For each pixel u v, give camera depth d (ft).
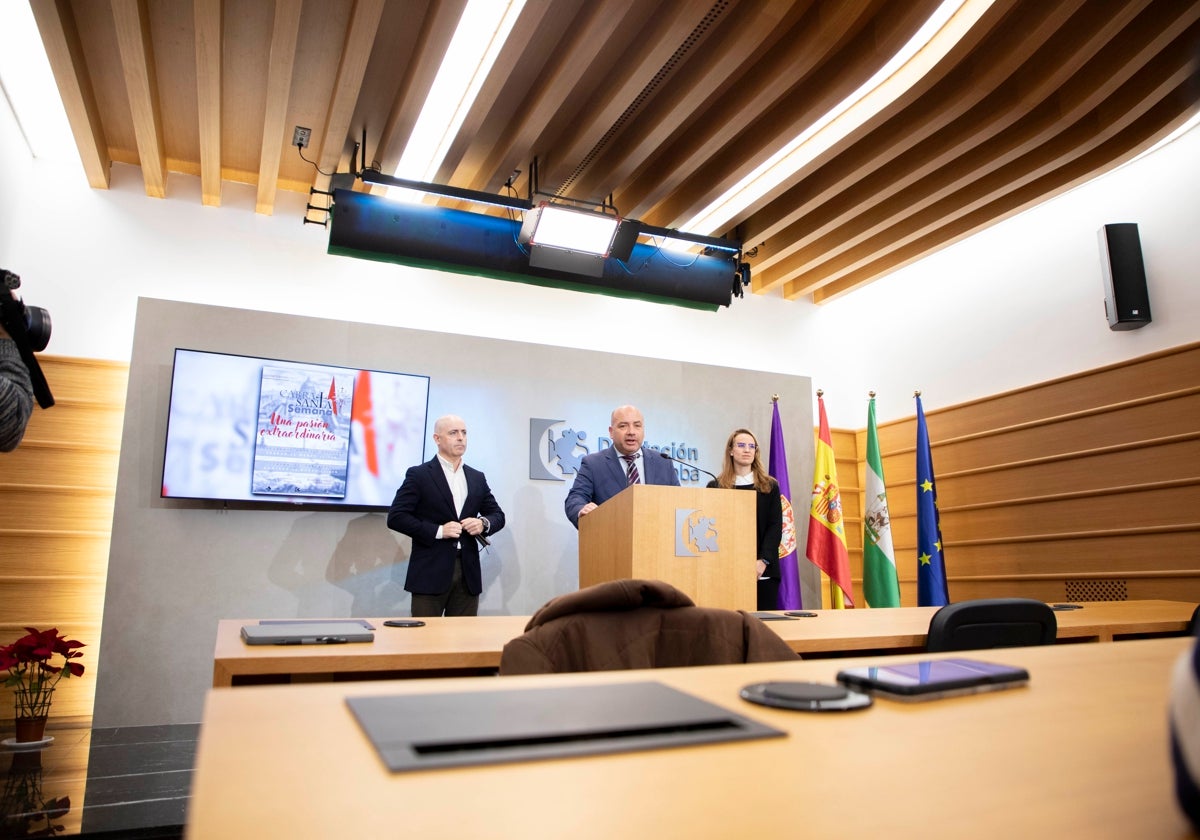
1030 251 18.58
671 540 8.11
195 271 16.66
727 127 14.20
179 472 14.88
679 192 17.53
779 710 2.18
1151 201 16.19
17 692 12.43
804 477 20.93
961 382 19.89
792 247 18.90
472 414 17.61
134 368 15.19
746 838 1.25
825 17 11.84
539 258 16.05
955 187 16.22
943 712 2.17
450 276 18.75
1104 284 16.40
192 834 1.22
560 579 17.69
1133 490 15.80
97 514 15.07
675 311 21.11
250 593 15.24
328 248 15.20
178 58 13.71
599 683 2.43
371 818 1.31
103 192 16.29
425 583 14.35
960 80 13.35
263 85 14.25
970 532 19.22
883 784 1.53
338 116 13.96
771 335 22.20
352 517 16.19
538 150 15.80
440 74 12.98
